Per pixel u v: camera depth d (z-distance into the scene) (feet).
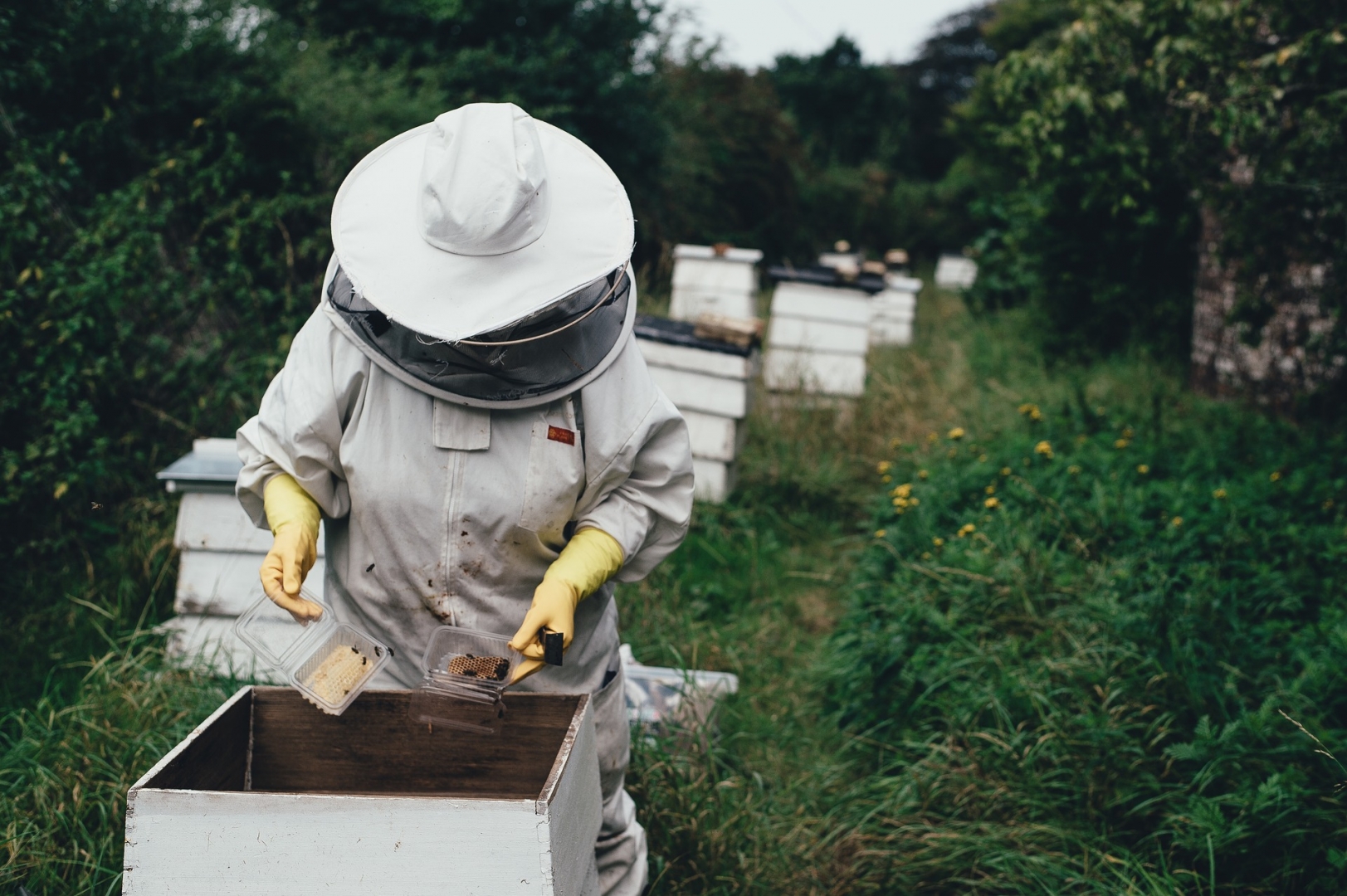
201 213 16.29
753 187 50.34
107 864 7.19
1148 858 7.79
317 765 6.01
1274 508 12.94
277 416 5.95
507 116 5.36
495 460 5.81
